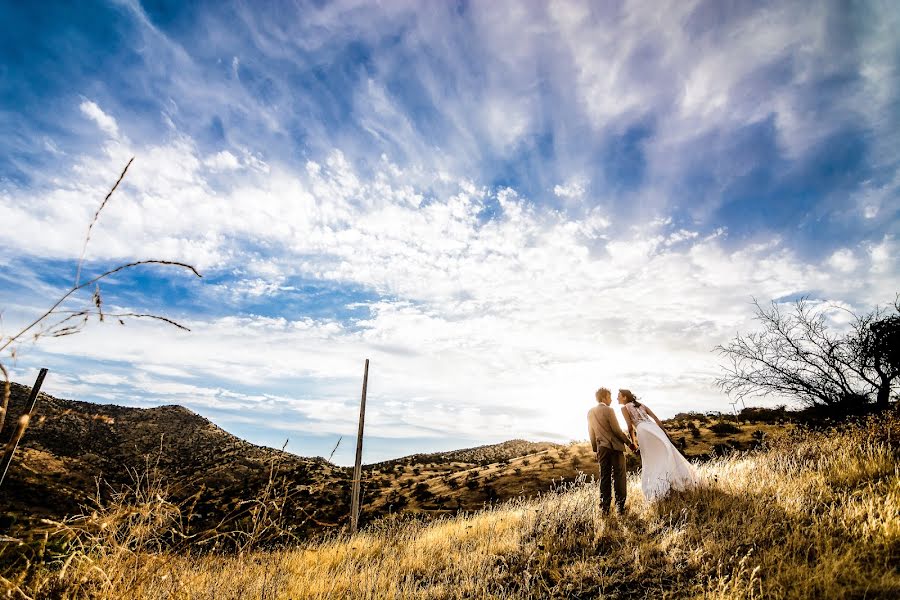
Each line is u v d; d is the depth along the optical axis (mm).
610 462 6980
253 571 4344
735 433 17172
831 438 8234
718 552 4750
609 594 4648
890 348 9836
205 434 62062
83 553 3055
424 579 5922
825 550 4297
